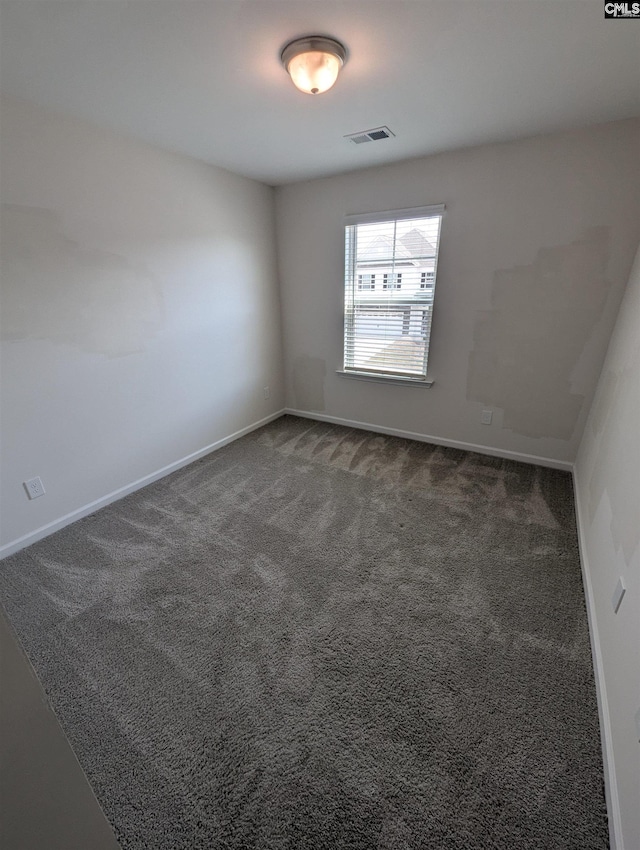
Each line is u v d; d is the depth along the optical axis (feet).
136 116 6.15
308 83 4.50
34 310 6.24
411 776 3.53
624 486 4.65
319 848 3.10
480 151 7.72
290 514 7.61
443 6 3.71
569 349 8.15
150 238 7.78
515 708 4.08
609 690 3.85
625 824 2.88
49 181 6.06
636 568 3.76
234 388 10.80
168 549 6.67
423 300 9.46
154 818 3.31
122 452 8.14
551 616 5.18
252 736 3.89
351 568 6.15
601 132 6.71
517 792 3.39
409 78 5.04
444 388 10.00
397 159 8.42
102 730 3.97
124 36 4.09
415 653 4.71
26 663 2.01
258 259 10.62
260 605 5.48
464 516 7.40
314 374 12.11
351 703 4.17
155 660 4.70
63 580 6.00
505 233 8.02
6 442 6.29
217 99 5.57
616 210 6.97
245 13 3.77
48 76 4.90
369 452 10.25
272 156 8.16
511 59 4.62
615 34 4.11
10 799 1.73
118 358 7.69
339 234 10.03
